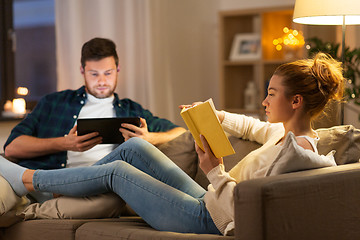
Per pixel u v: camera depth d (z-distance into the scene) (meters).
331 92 2.07
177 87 4.98
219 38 5.11
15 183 2.41
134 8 4.28
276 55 5.14
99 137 2.75
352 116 4.88
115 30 4.18
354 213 1.92
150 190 2.15
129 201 2.20
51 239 2.22
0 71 3.98
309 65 2.08
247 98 5.27
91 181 2.28
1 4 3.98
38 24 4.35
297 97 2.03
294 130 2.07
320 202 1.79
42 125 3.07
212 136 1.87
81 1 4.04
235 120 2.48
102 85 3.12
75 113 3.08
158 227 2.13
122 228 2.07
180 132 2.99
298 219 1.72
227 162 2.49
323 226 1.80
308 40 4.29
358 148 2.27
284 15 5.18
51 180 2.36
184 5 5.09
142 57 4.36
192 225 2.06
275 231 1.66
